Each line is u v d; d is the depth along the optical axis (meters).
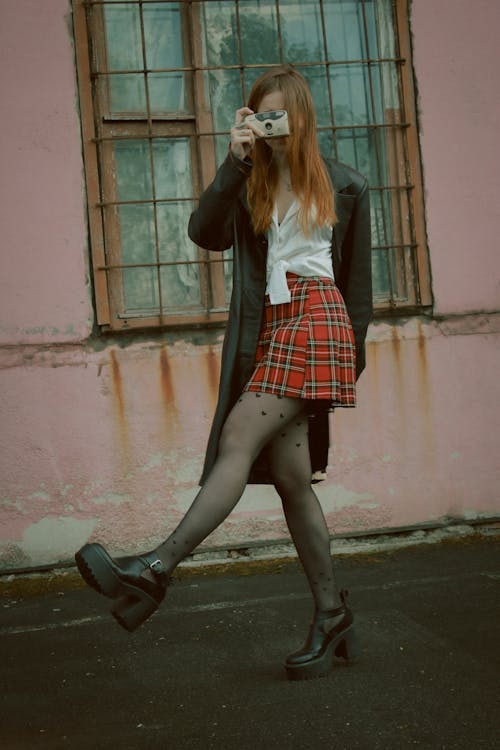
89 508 4.00
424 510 4.26
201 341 4.11
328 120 4.34
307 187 2.39
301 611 3.20
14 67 3.97
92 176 4.05
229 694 2.37
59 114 4.02
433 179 4.31
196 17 4.19
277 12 4.21
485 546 4.08
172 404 4.07
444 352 4.29
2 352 3.95
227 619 3.15
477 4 4.34
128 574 2.16
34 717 2.30
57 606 3.52
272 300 2.41
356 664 2.54
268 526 4.11
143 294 4.18
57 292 4.00
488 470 4.32
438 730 2.04
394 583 3.52
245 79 4.27
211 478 2.32
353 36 4.33
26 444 3.96
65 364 3.99
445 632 2.81
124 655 2.81
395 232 4.33
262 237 2.48
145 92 4.17
